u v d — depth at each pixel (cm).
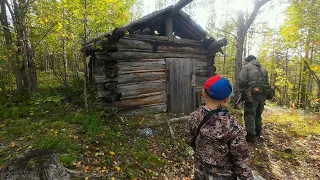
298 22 955
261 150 515
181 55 767
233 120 170
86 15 596
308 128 666
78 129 522
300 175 418
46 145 406
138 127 589
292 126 697
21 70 928
